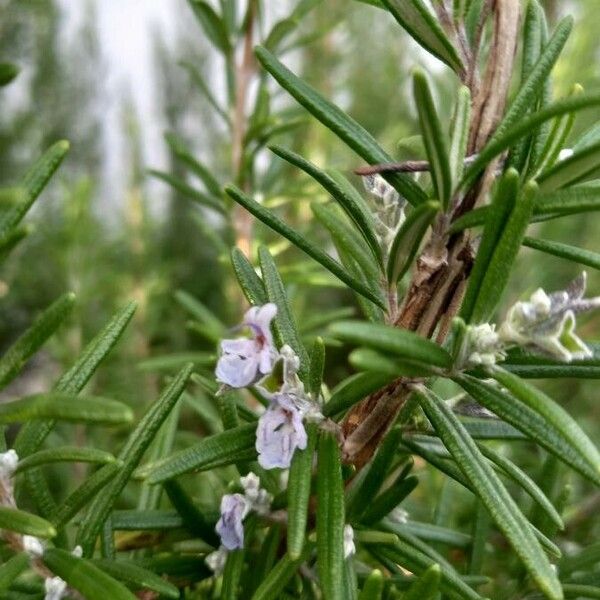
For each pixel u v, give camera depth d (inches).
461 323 2.5
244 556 3.4
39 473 3.2
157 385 8.7
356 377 2.8
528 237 2.8
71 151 12.2
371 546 3.3
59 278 9.6
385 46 10.7
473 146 2.7
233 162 7.1
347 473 3.1
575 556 3.9
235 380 2.7
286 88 2.8
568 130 2.7
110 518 3.4
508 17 2.7
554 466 3.8
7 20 11.1
